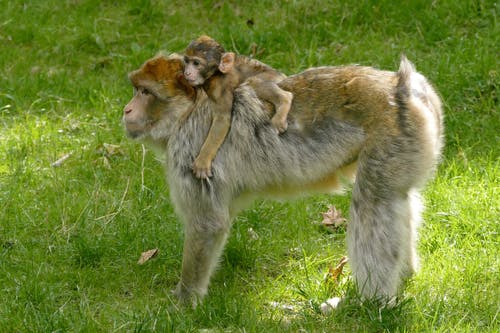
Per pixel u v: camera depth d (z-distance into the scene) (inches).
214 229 411.5
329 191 430.6
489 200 498.9
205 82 401.7
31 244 479.5
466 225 486.0
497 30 658.2
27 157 568.7
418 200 438.9
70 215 504.7
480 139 565.0
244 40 689.6
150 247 478.6
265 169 409.4
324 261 466.0
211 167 404.2
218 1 740.7
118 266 460.8
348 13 706.8
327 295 427.5
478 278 440.1
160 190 528.4
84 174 553.6
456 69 621.9
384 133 392.8
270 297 432.5
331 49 673.6
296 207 509.7
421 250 472.1
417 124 394.9
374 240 395.5
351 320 403.5
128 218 499.5
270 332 395.5
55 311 408.8
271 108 406.9
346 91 399.9
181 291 420.5
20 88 651.5
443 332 385.4
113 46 710.5
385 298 399.9
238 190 416.5
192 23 725.9
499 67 621.9
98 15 741.3
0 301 425.1
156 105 412.5
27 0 751.7
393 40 676.7
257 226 498.9
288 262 472.4
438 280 437.7
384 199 395.5
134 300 435.5
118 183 544.4
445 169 534.9
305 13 711.7
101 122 614.9
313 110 403.2
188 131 410.6
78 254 467.8
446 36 669.3
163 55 416.8
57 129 606.2
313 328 398.3
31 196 524.1
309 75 410.6
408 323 395.5
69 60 696.4
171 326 386.6
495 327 387.9
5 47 708.0
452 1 693.9
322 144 403.5
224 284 442.6
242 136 405.4
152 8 735.7
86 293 439.2
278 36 692.1
